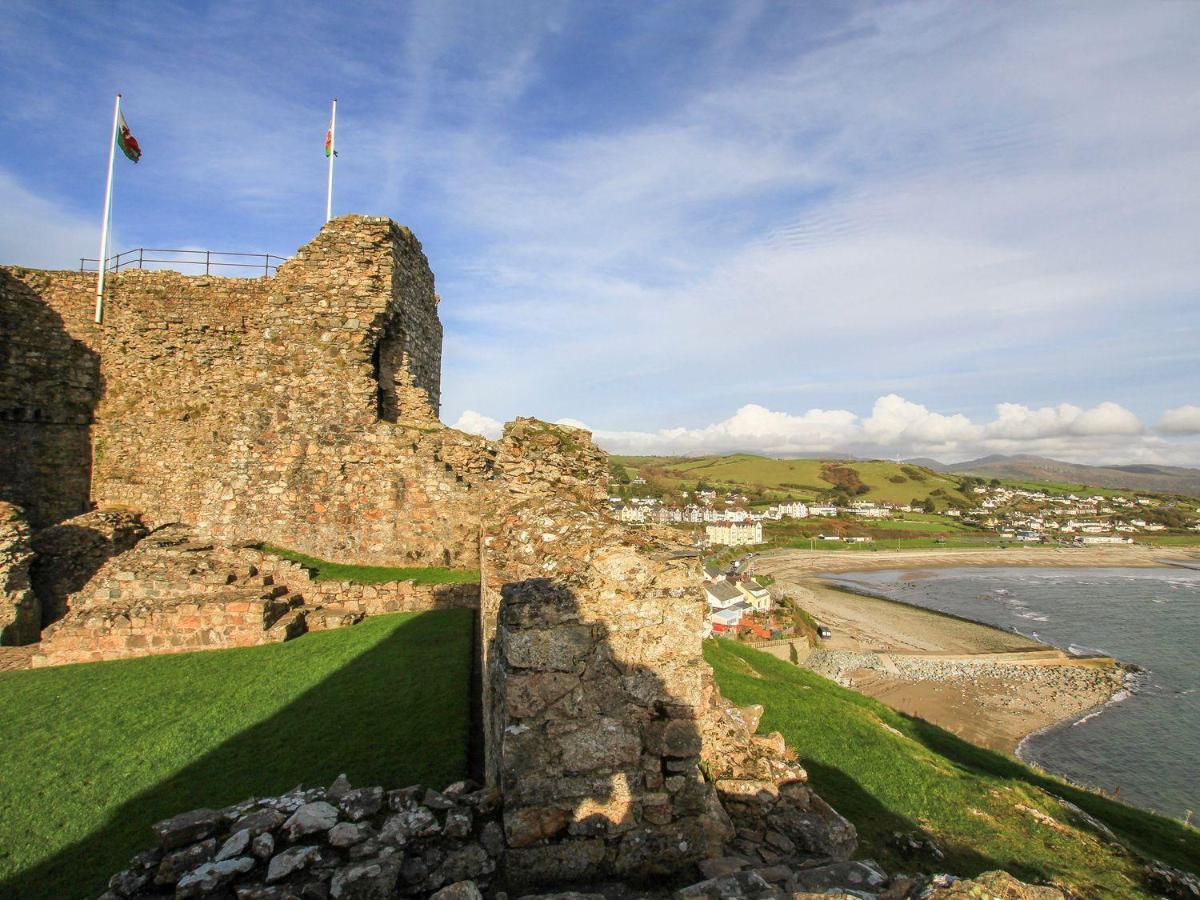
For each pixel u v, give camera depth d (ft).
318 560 55.16
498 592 24.50
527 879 17.93
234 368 68.18
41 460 65.36
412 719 29.32
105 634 42.55
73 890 19.75
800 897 15.94
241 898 16.01
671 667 19.45
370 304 57.52
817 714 47.06
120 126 70.23
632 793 18.92
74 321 67.21
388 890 16.49
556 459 34.19
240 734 29.17
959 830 33.58
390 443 56.29
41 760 27.43
